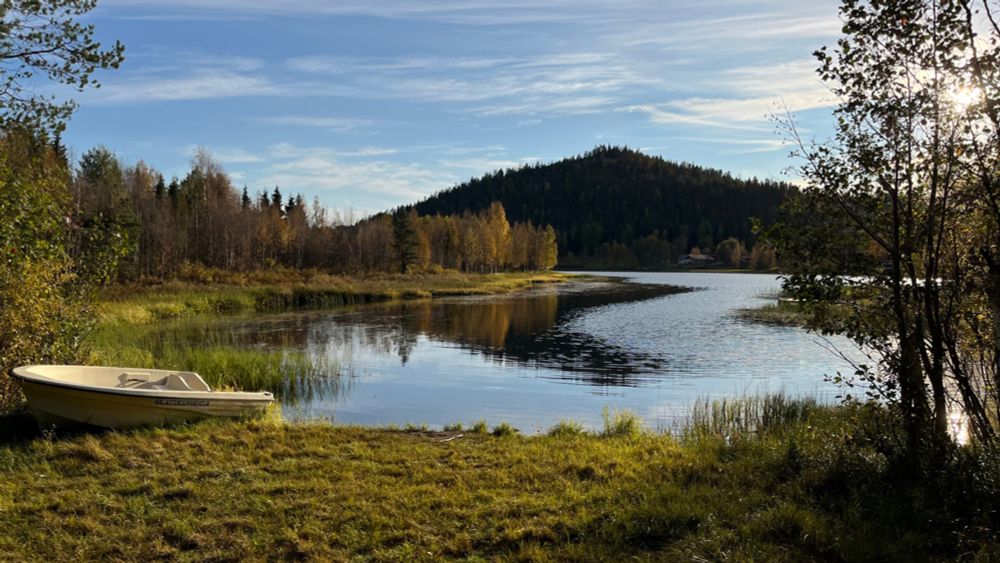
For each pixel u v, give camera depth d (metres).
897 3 5.62
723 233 156.25
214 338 23.58
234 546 5.01
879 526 5.08
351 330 27.55
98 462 7.01
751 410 12.27
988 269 5.80
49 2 8.96
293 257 65.56
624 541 5.05
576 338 25.91
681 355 21.69
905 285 5.97
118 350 16.19
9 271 9.23
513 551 4.95
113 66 9.54
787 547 4.88
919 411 5.95
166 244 47.06
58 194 10.97
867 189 6.15
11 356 9.27
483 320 32.50
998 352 5.87
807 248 6.29
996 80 5.36
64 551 4.94
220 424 8.86
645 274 117.06
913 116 5.82
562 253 156.38
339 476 6.70
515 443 8.60
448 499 5.98
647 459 7.52
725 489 6.16
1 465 6.84
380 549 4.95
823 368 19.28
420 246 76.88
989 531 4.72
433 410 13.23
